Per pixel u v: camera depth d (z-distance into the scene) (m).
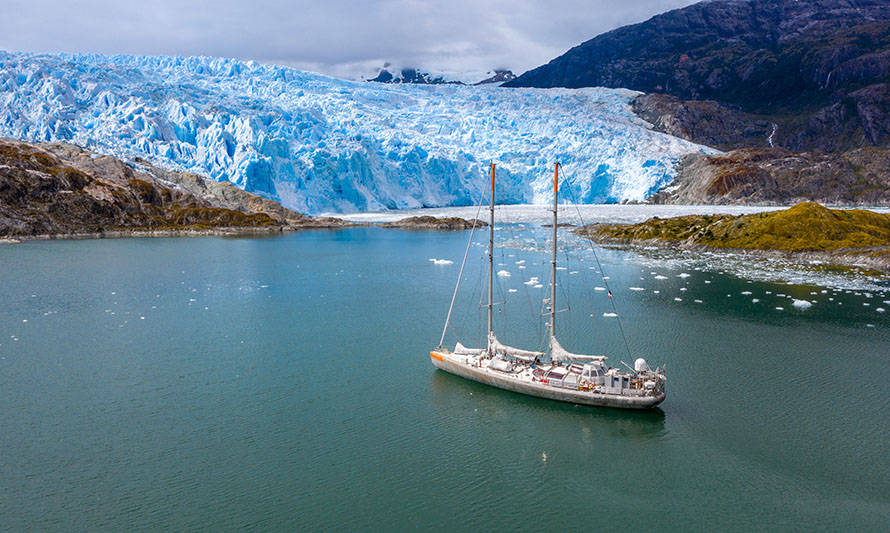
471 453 32.69
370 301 66.44
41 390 40.72
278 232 142.00
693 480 30.20
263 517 27.14
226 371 44.38
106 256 98.69
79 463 31.39
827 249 90.81
